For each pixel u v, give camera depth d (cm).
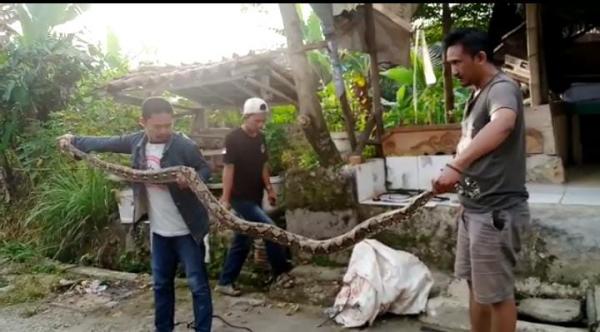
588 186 409
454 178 199
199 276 301
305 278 391
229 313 358
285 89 555
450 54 222
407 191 452
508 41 553
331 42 392
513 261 225
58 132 600
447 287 343
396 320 328
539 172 436
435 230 367
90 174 531
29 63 677
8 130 664
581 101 549
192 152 303
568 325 291
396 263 334
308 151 479
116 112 577
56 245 537
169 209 296
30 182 656
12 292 432
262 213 383
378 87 464
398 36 488
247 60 471
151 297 410
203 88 528
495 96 208
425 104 573
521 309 306
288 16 399
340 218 402
